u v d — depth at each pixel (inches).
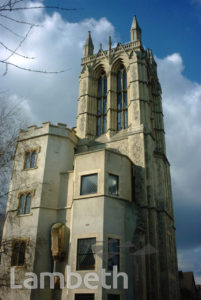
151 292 1134.4
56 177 1378.0
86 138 1656.0
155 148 1699.1
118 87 1895.9
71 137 1555.1
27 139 1492.4
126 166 1381.6
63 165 1427.2
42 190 1309.1
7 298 1126.4
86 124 1763.0
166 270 1285.7
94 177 1263.5
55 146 1448.1
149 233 1266.0
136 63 1812.3
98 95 1946.4
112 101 1807.3
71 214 1253.1
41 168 1370.6
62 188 1359.5
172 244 1501.0
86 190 1249.4
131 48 1925.4
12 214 1299.2
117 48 1984.5
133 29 2027.6
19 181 1370.6
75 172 1310.3
